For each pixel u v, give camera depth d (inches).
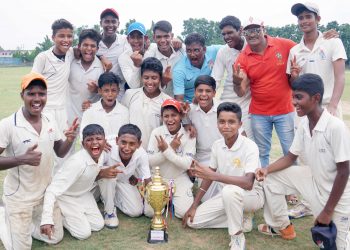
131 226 172.7
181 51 230.2
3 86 849.5
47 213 143.7
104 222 172.2
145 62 198.8
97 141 161.5
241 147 165.0
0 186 210.1
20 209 147.6
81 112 224.5
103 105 201.8
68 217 160.1
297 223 176.6
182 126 194.1
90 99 223.8
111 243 155.5
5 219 151.4
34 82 142.9
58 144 161.0
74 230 159.3
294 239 159.8
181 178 192.7
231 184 153.4
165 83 204.2
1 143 143.9
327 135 138.0
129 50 230.1
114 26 232.7
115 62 235.8
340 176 134.6
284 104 202.7
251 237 161.6
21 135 145.6
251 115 210.2
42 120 152.4
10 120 146.0
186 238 160.2
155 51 229.8
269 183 155.4
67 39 207.8
